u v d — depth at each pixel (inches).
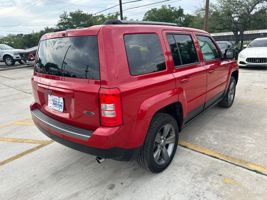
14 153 142.4
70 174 118.9
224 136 153.0
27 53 623.5
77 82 92.6
